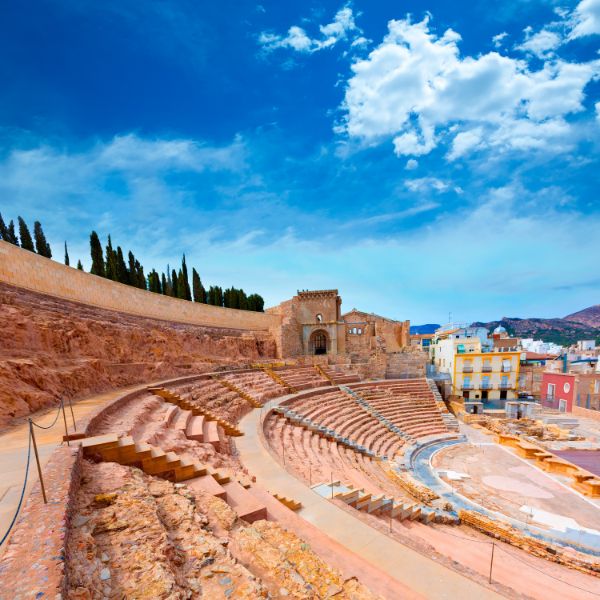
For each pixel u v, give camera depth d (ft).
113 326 82.69
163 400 61.67
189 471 33.58
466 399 171.42
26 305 62.95
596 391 146.41
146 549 18.54
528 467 90.99
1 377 44.39
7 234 119.96
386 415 123.75
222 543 22.43
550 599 37.11
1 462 28.09
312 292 178.40
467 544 50.19
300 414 94.79
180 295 160.76
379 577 24.07
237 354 134.10
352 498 44.96
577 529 60.23
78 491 23.58
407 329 203.92
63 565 14.32
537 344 282.97
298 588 19.10
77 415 43.65
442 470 88.17
